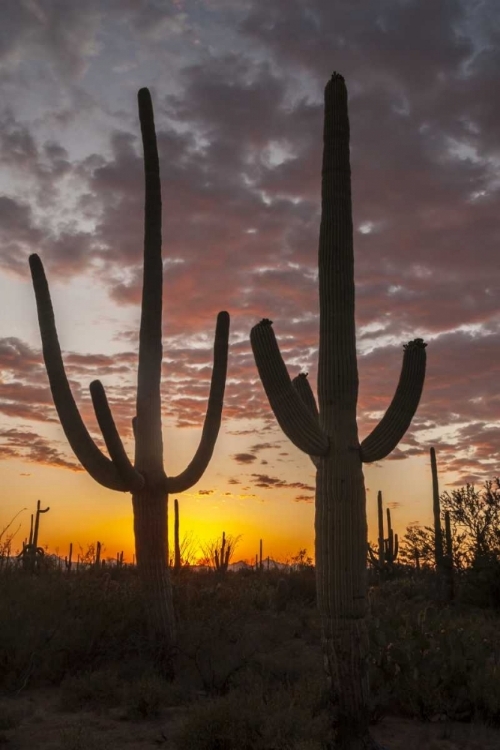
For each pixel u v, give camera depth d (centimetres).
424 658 832
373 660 844
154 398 1045
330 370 732
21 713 743
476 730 758
